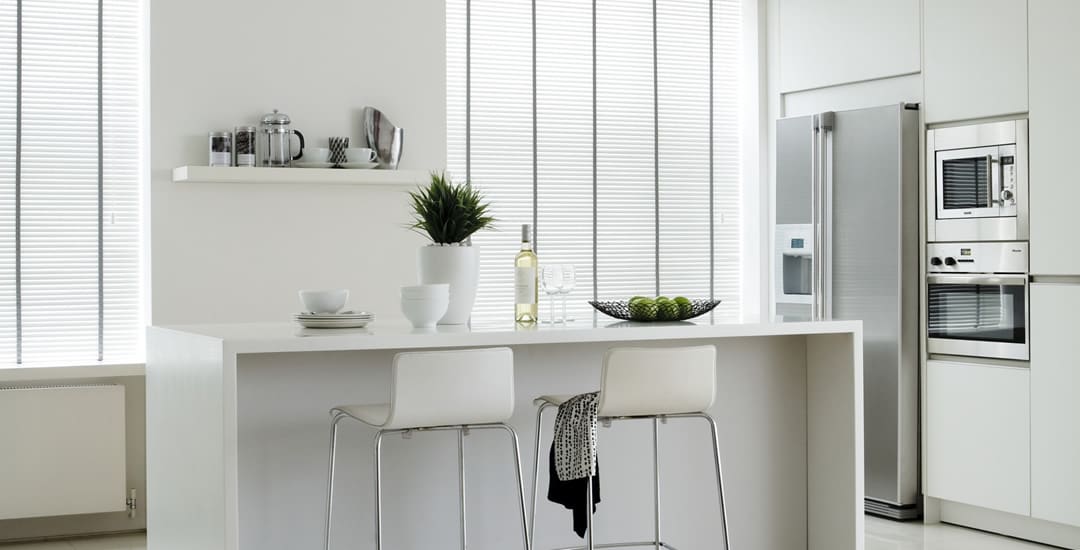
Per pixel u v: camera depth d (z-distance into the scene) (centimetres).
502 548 382
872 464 553
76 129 547
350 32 555
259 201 539
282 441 350
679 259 680
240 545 345
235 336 315
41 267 542
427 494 371
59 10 544
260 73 539
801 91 630
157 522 397
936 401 532
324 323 347
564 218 650
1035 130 486
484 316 629
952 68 527
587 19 656
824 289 575
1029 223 489
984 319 511
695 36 684
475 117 629
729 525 416
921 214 541
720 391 413
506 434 381
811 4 617
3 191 535
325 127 551
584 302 655
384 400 364
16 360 537
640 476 404
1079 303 469
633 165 668
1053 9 479
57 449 514
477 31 630
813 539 423
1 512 505
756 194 673
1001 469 502
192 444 337
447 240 375
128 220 556
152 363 399
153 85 520
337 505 358
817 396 420
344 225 555
